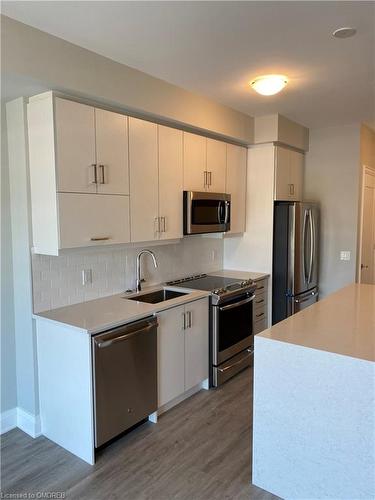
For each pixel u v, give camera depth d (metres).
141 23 2.19
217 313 3.46
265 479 2.23
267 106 3.88
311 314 2.67
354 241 4.79
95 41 2.41
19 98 2.59
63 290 2.94
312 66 2.84
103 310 2.83
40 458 2.54
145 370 2.81
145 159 3.08
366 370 1.87
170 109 3.21
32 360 2.75
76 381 2.49
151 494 2.21
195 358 3.34
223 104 3.79
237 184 4.32
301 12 2.09
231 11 2.07
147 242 3.20
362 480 1.93
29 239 2.67
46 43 2.29
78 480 2.33
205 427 2.89
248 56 2.66
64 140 2.48
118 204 2.87
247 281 3.97
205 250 4.47
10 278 2.81
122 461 2.50
